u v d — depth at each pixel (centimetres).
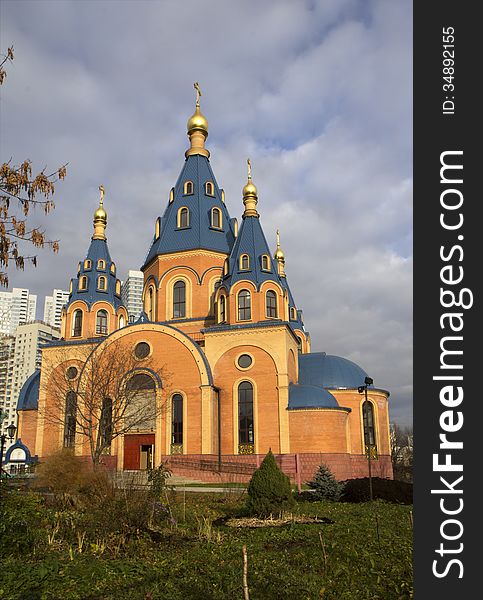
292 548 1387
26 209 1299
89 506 1702
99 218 5191
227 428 3969
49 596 961
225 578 1114
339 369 4666
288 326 4072
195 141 5334
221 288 4341
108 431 3803
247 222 4472
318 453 3731
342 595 1041
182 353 4056
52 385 4256
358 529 1647
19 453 4103
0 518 1357
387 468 4541
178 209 5009
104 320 4891
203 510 1995
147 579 1082
